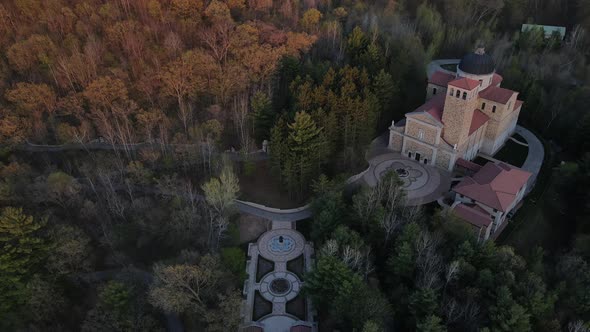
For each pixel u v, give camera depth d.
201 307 65.12
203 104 108.25
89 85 95.25
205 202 88.50
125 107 97.56
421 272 69.94
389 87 106.19
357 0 157.75
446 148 96.12
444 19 165.75
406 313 67.94
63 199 83.25
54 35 111.44
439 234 74.81
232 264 77.56
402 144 104.62
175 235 80.38
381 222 75.75
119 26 110.88
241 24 120.19
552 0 167.88
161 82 102.50
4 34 110.62
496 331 60.38
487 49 149.88
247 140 97.00
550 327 61.62
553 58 137.88
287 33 118.25
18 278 65.56
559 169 96.88
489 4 162.12
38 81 103.06
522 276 67.81
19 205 78.69
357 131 98.19
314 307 72.25
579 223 88.38
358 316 62.44
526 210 89.81
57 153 96.06
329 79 102.00
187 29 120.06
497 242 82.88
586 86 119.12
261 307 74.12
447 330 63.50
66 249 69.44
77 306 71.38
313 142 88.31
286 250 84.00
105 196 86.88
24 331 65.56
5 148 90.00
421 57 130.12
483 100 100.12
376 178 97.62
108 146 98.81
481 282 67.00
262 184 98.75
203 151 93.31
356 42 122.81
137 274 73.62
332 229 80.25
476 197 84.56
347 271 65.25
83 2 121.19
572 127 110.25
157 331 64.06
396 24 144.75
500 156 105.69
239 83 105.69
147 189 91.94
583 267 70.12
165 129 96.38
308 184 93.88
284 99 109.69
